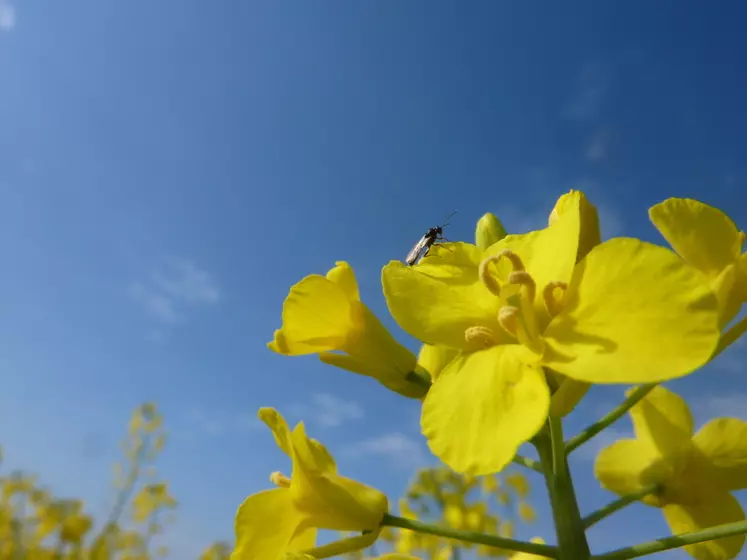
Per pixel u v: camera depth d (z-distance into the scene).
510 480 0.16
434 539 0.14
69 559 0.22
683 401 0.05
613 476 0.05
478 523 0.14
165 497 0.24
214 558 0.22
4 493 0.22
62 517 0.22
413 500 0.15
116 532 0.23
